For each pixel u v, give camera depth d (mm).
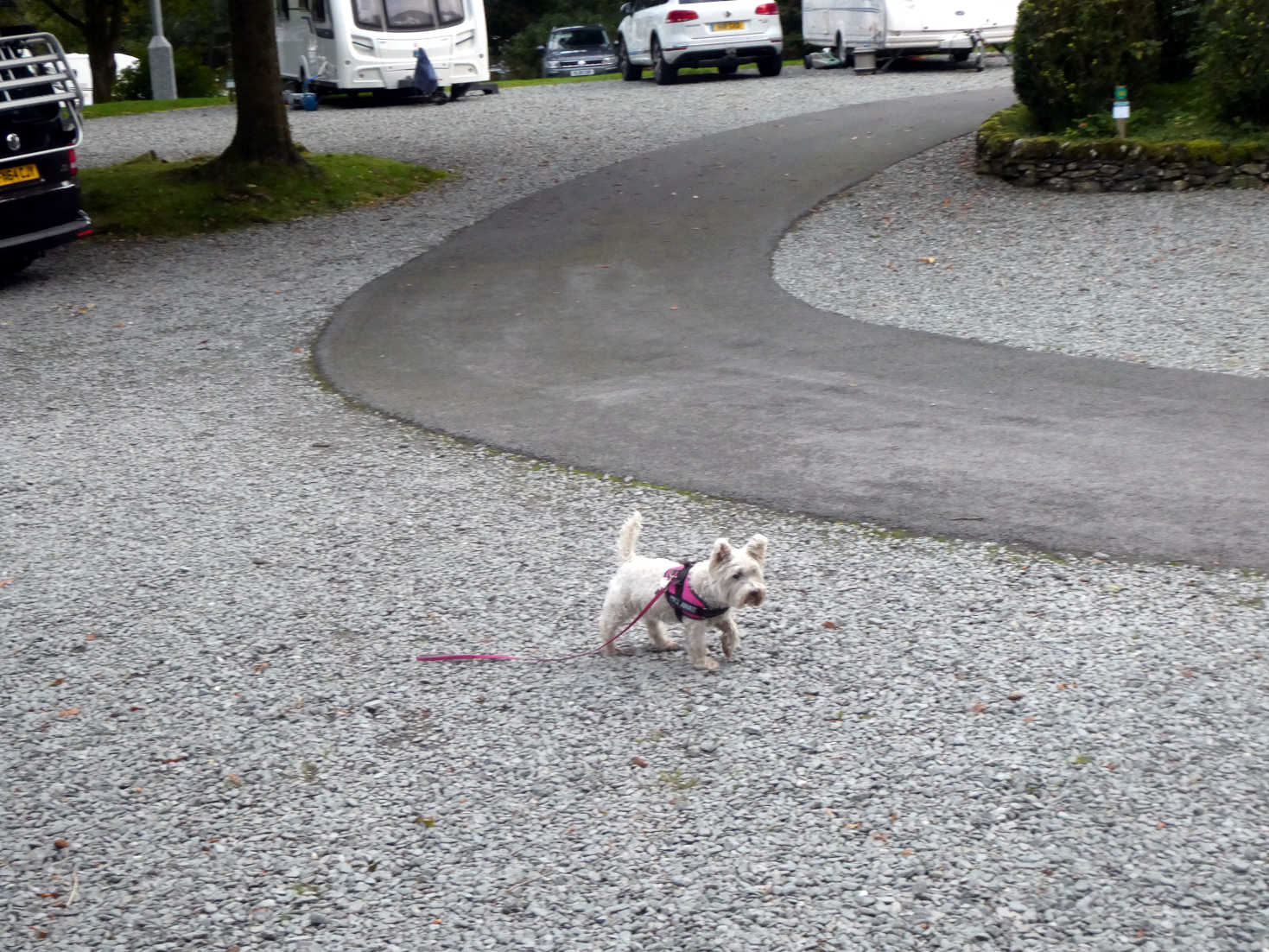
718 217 15633
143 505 8039
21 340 12547
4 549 7402
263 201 17594
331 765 4973
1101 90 16016
